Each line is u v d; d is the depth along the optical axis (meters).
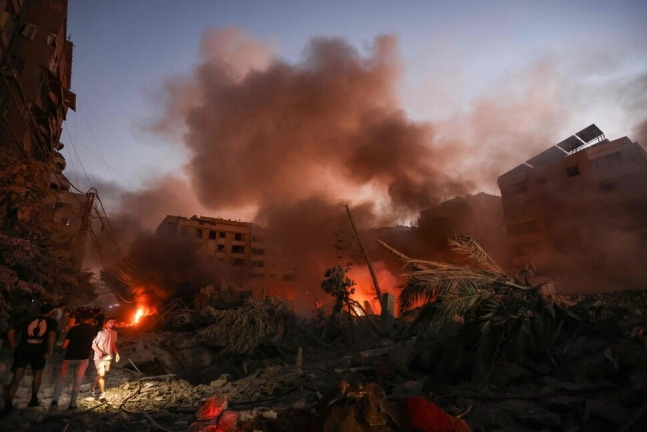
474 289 6.47
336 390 4.29
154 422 5.91
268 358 14.62
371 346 12.34
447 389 5.84
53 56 28.16
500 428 4.39
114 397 7.98
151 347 13.82
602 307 6.25
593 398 4.49
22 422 5.79
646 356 4.57
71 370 9.64
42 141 27.52
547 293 6.73
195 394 8.41
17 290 11.63
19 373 6.34
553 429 4.18
